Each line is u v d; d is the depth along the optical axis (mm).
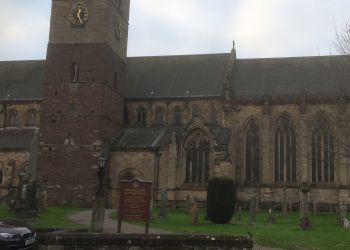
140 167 76312
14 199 55281
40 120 78125
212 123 82188
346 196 73312
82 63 78312
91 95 77125
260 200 77062
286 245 32625
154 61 95500
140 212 29594
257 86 85000
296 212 72125
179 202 74438
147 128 84000
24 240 24484
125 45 88188
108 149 78125
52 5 80750
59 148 76500
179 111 85875
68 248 25516
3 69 96375
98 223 34031
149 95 87688
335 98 76688
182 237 25156
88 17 79250
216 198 53281
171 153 75312
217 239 25000
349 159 73438
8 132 86562
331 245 32688
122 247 25281
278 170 79125
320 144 77500
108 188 76438
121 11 85938
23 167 79750
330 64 83500
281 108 80125
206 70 90562
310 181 76812
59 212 59625
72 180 75125
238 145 80438
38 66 95625
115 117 82188
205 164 75188
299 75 85125
